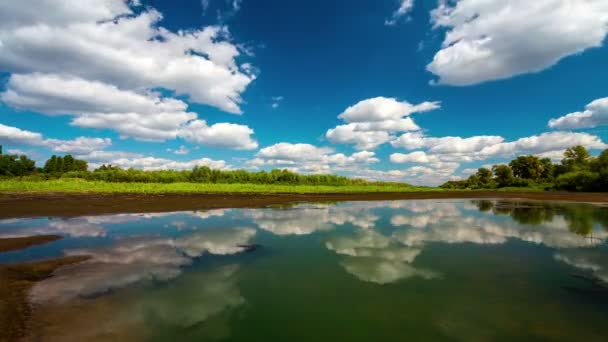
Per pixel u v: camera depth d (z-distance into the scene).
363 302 6.13
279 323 5.25
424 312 5.71
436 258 9.24
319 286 6.95
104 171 61.16
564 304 6.04
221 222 15.46
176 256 9.13
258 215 18.33
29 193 30.17
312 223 15.48
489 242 11.39
